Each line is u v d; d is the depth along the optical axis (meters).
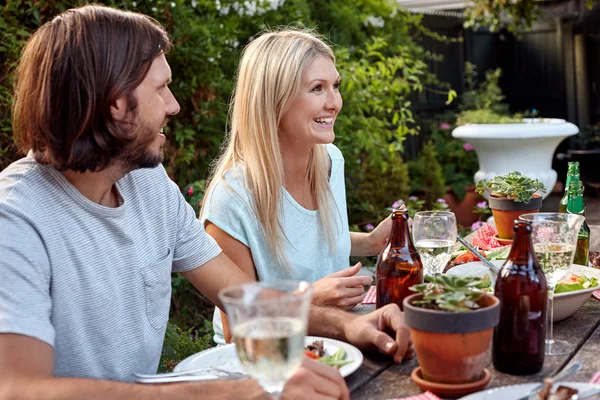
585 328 1.69
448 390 1.31
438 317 1.28
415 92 7.73
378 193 5.72
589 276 1.89
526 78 9.25
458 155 7.27
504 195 2.45
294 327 1.06
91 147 1.45
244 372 1.42
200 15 4.55
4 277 1.36
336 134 4.84
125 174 1.62
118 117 1.46
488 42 9.09
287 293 1.12
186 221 1.80
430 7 6.78
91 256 1.52
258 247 2.10
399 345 1.49
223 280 1.82
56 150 1.43
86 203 1.52
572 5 7.70
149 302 1.65
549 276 1.54
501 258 2.12
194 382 1.28
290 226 2.14
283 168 2.14
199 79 4.19
